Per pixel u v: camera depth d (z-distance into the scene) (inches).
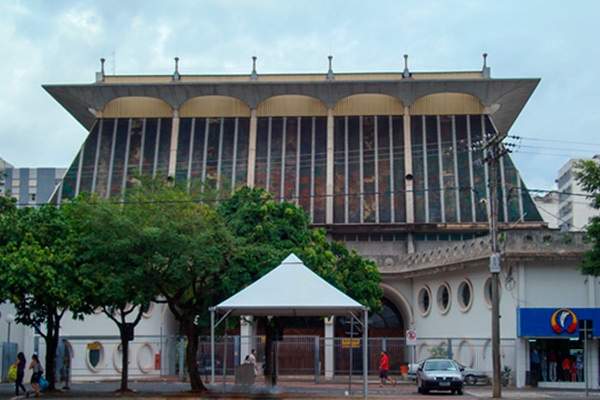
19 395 1235.2
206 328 1323.8
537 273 1568.7
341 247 1643.7
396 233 2361.0
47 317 1369.3
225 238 1219.2
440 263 1859.0
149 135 2536.9
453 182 2395.4
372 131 2495.1
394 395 1250.0
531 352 1547.7
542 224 2274.9
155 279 1182.9
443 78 2498.8
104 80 2554.1
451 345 1722.4
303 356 1950.1
